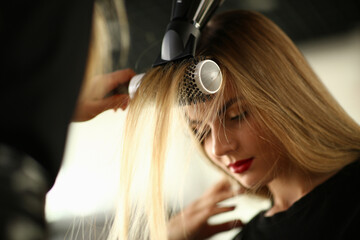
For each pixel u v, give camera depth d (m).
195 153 1.04
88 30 0.28
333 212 0.75
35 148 0.24
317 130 0.80
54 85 0.25
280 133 0.78
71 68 0.26
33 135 0.24
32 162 0.24
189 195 1.82
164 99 0.64
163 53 0.65
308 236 0.77
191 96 0.62
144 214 0.75
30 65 0.24
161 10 3.15
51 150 0.25
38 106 0.24
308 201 0.80
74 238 0.90
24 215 0.21
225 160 0.82
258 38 0.82
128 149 0.70
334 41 3.99
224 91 0.76
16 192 0.21
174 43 0.62
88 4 0.28
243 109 0.77
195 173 1.55
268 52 0.81
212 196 1.20
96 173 0.91
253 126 0.77
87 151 0.99
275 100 0.78
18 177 0.22
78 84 0.27
